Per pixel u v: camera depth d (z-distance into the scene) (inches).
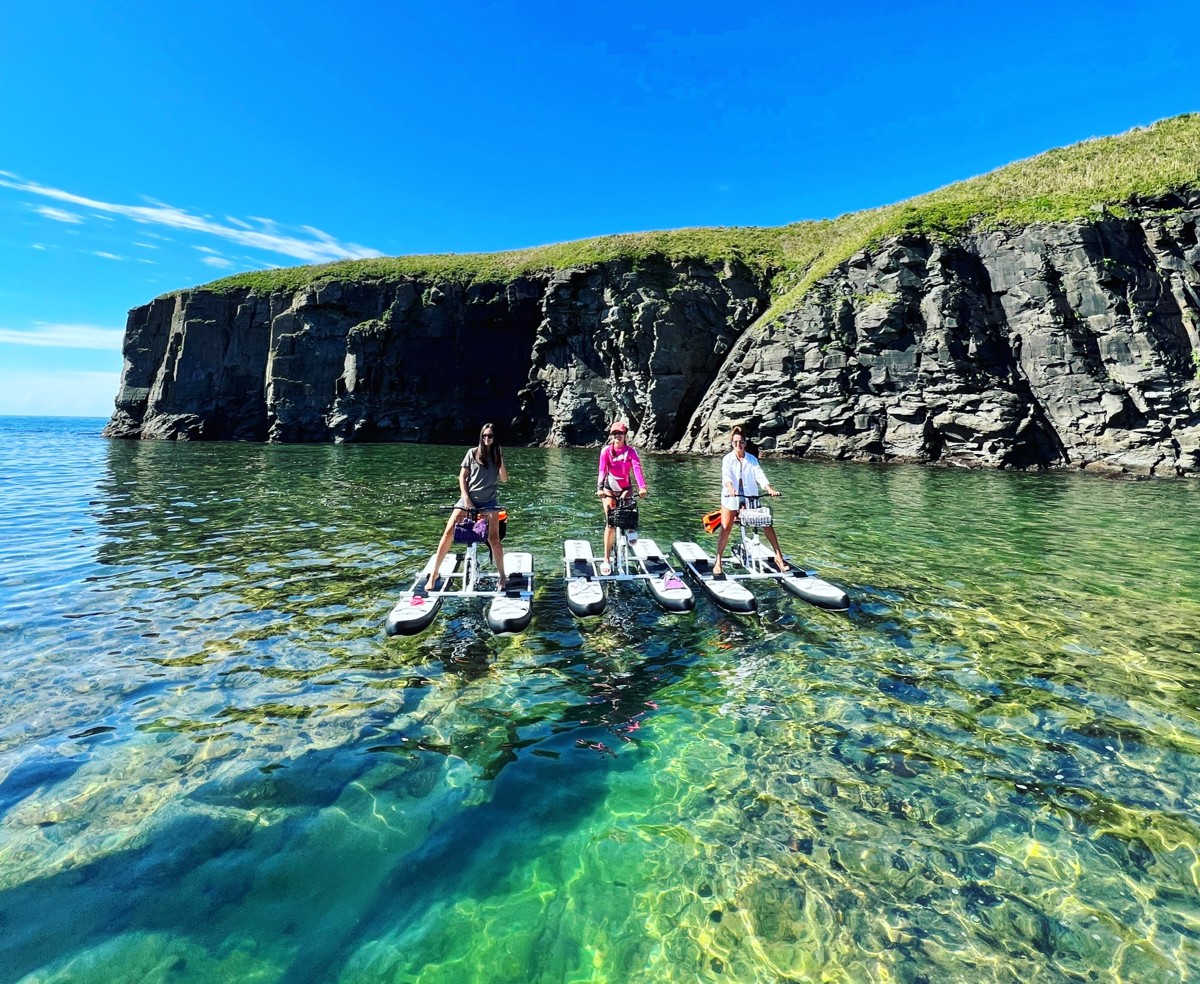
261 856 134.3
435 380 1978.3
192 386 2031.3
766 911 122.4
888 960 111.6
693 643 264.2
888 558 414.3
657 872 132.4
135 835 139.7
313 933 114.8
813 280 1535.4
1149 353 1100.5
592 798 157.6
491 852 137.4
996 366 1254.3
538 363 1946.4
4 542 434.0
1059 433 1170.0
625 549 364.5
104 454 1320.1
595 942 114.7
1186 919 121.1
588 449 1740.9
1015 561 406.3
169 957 108.3
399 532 490.9
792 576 343.0
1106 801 158.7
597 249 2020.2
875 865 135.1
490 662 241.1
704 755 178.7
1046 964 111.0
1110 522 560.4
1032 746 185.0
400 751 177.5
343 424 1939.0
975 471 1107.3
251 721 192.2
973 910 123.3
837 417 1359.5
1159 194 1204.5
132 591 322.7
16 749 173.2
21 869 128.2
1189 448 1026.1
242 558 397.4
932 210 1459.2
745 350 1598.2
